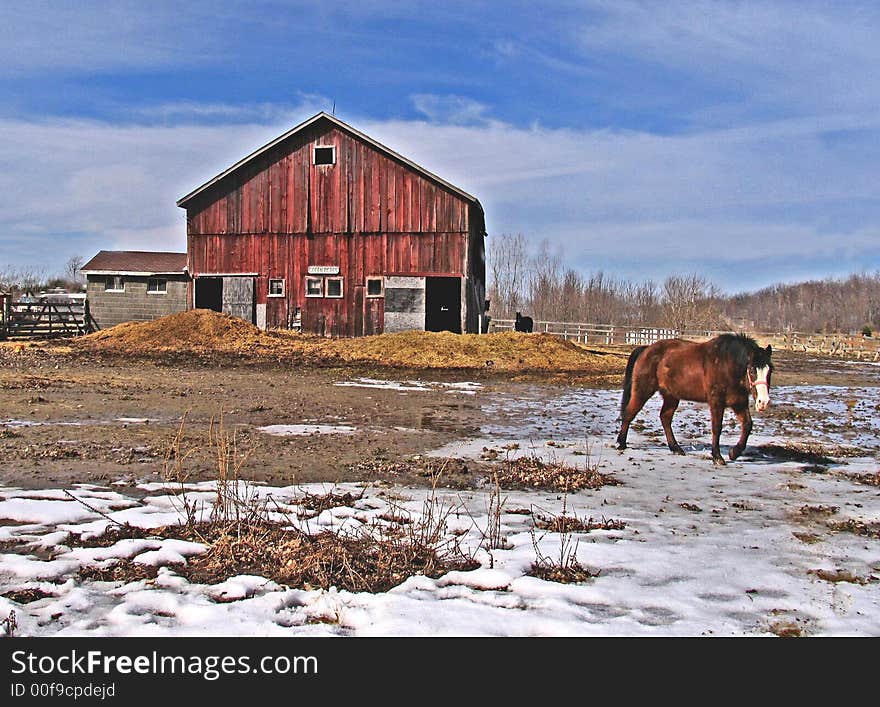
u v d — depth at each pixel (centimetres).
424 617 479
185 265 3597
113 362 2244
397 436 1182
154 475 859
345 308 3186
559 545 636
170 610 489
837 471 985
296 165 3219
